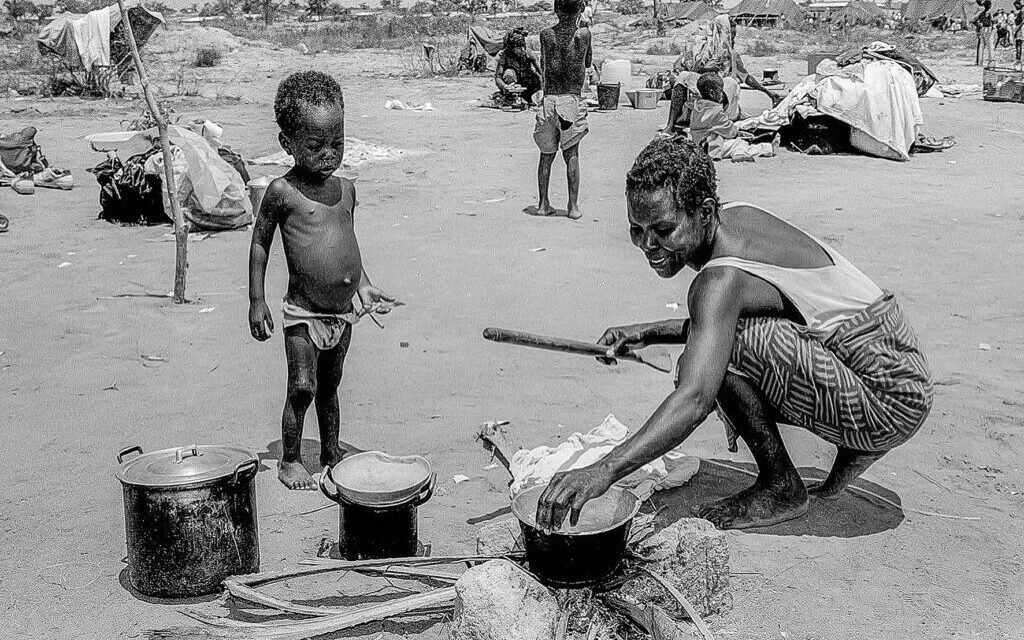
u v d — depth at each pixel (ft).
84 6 193.36
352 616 10.48
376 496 11.79
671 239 11.61
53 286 26.68
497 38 111.86
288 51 145.48
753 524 13.12
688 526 11.17
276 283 26.96
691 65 55.88
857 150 51.39
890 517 13.48
